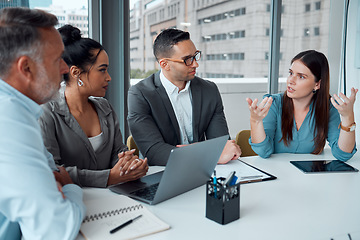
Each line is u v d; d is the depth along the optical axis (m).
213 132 2.15
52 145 1.49
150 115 2.03
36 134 0.90
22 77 0.92
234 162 1.70
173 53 1.94
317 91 1.92
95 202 1.19
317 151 1.95
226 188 1.06
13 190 0.83
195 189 1.37
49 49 0.94
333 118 1.95
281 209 1.19
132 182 1.43
